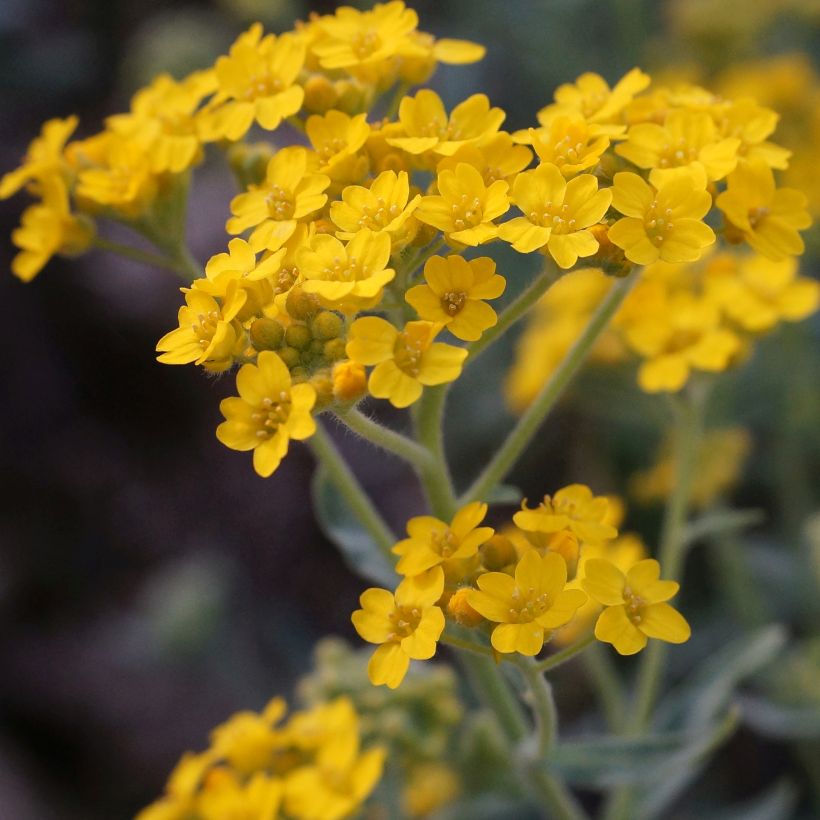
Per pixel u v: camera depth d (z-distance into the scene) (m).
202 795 0.12
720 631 0.17
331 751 0.12
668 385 0.12
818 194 0.18
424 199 0.10
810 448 0.19
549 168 0.10
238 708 0.21
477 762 0.14
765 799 0.16
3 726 0.22
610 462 0.20
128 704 0.21
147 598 0.22
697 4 0.20
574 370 0.11
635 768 0.11
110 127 0.12
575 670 0.19
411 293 0.10
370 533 0.12
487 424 0.20
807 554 0.17
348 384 0.10
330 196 0.10
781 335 0.17
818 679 0.14
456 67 0.22
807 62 0.22
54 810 0.20
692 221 0.10
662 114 0.11
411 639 0.09
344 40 0.11
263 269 0.10
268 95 0.11
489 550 0.10
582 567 0.10
